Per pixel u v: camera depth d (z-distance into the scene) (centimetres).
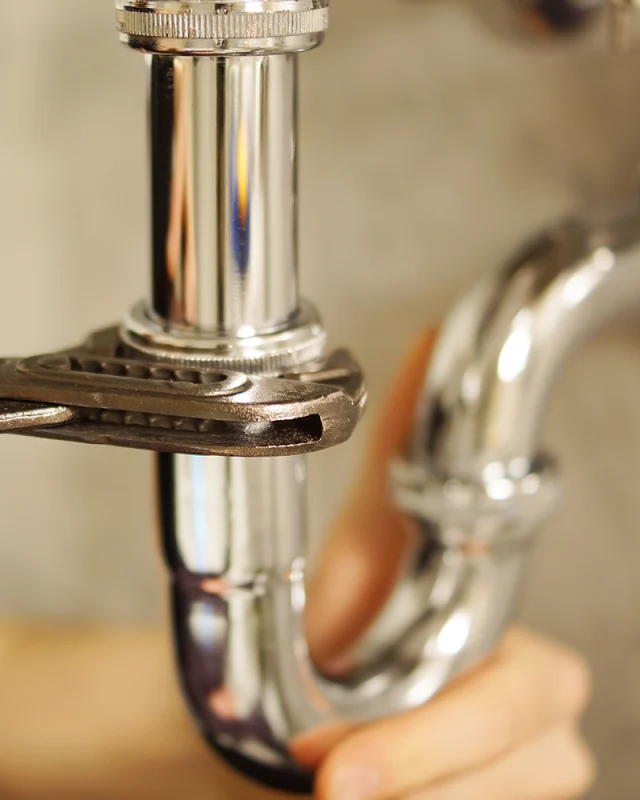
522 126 43
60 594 52
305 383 19
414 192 44
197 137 19
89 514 50
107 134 46
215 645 24
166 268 20
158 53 18
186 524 22
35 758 45
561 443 46
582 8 35
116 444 18
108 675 46
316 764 28
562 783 37
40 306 48
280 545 22
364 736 31
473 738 34
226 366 20
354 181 44
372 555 41
